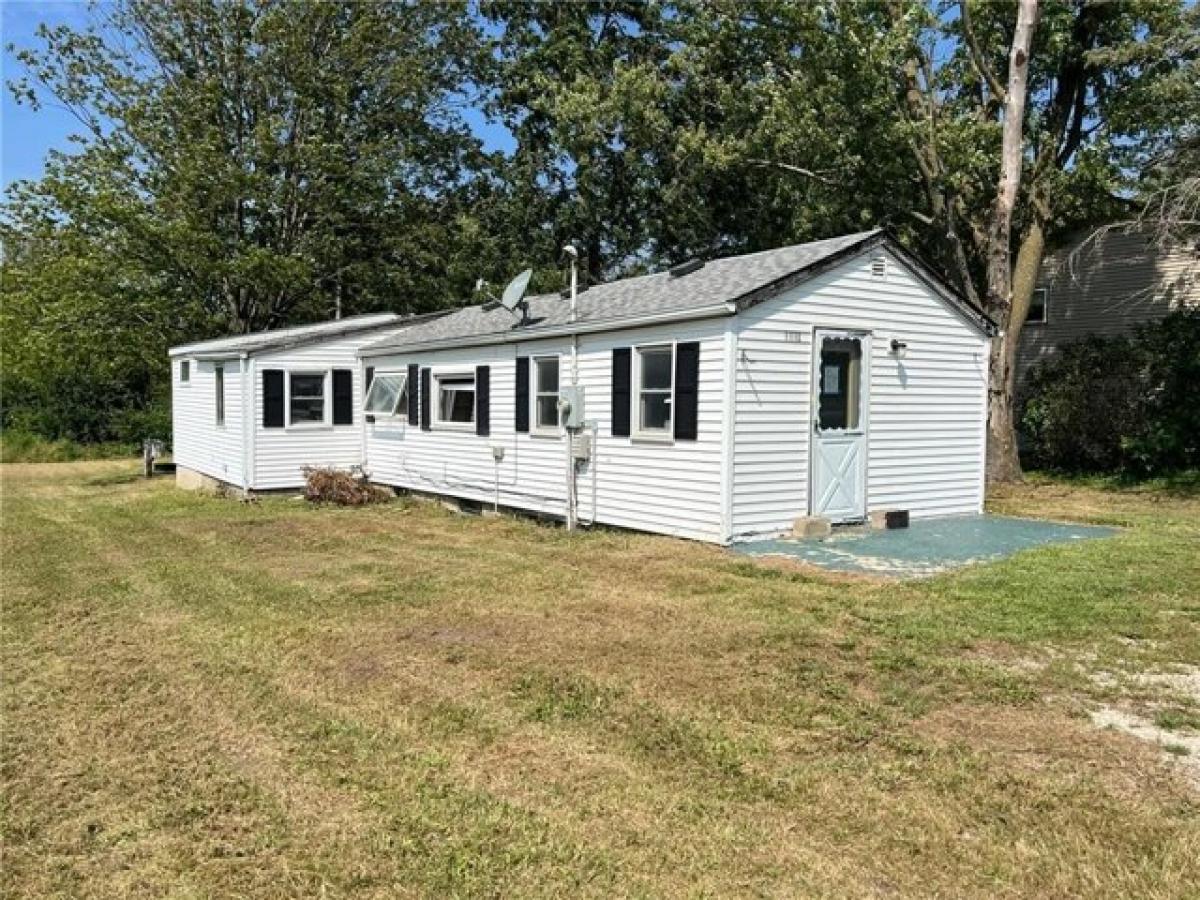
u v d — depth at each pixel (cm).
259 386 1473
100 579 819
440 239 2572
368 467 1591
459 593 732
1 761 413
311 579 805
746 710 456
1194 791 359
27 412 2545
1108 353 1677
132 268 1916
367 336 1590
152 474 2017
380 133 2464
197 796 376
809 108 1709
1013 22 1655
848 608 643
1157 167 1548
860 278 990
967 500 1138
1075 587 694
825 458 973
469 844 333
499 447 1253
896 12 1597
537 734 435
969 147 1589
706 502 915
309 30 2222
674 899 296
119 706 483
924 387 1073
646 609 660
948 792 364
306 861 324
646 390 1003
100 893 307
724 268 1095
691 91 2273
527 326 1186
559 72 2630
